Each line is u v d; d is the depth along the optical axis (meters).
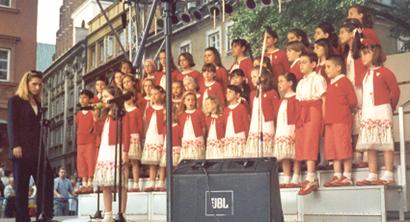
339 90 6.72
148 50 20.16
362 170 6.93
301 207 6.88
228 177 4.52
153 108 9.12
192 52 23.20
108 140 7.07
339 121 6.67
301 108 7.05
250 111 8.29
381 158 7.16
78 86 39.16
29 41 27.09
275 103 7.82
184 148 8.56
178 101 8.94
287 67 8.64
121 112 6.75
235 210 4.47
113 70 10.34
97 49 36.00
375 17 16.66
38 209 6.40
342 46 7.77
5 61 26.55
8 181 15.90
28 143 6.27
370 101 6.56
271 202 4.42
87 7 40.97
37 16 27.42
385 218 6.15
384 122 6.47
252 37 17.08
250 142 7.85
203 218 4.54
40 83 6.40
